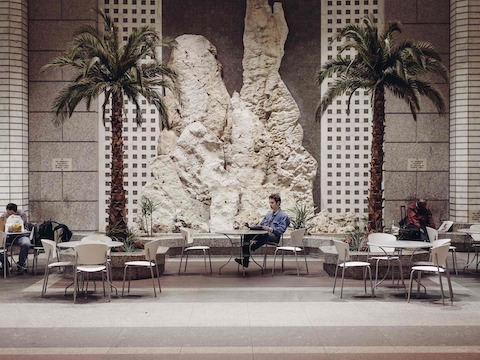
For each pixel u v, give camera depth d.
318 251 14.59
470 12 15.60
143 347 7.18
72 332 7.83
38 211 16.12
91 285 11.01
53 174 16.12
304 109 16.72
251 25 16.73
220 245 14.74
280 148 16.47
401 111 16.27
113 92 12.63
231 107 16.70
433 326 8.08
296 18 16.72
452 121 16.06
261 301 9.65
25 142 15.84
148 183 15.93
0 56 15.38
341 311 8.94
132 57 12.73
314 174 16.38
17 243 12.65
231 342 7.37
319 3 16.67
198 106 16.34
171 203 15.72
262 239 12.62
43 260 14.13
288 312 8.88
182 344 7.29
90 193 16.14
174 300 9.73
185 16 16.69
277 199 12.95
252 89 16.69
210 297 9.96
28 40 16.08
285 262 13.98
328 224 15.84
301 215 15.12
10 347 7.19
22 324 8.23
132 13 16.48
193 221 15.70
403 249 12.35
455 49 15.88
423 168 16.28
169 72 13.52
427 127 16.27
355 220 16.11
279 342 7.37
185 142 16.06
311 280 11.55
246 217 15.61
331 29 16.62
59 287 10.82
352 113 16.55
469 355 6.86
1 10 15.38
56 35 16.08
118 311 8.97
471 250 15.12
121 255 11.56
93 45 12.60
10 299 9.80
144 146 16.45
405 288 10.33
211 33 16.80
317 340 7.44
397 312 8.86
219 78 16.72
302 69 16.73
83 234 15.56
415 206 13.86
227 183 15.97
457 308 9.10
